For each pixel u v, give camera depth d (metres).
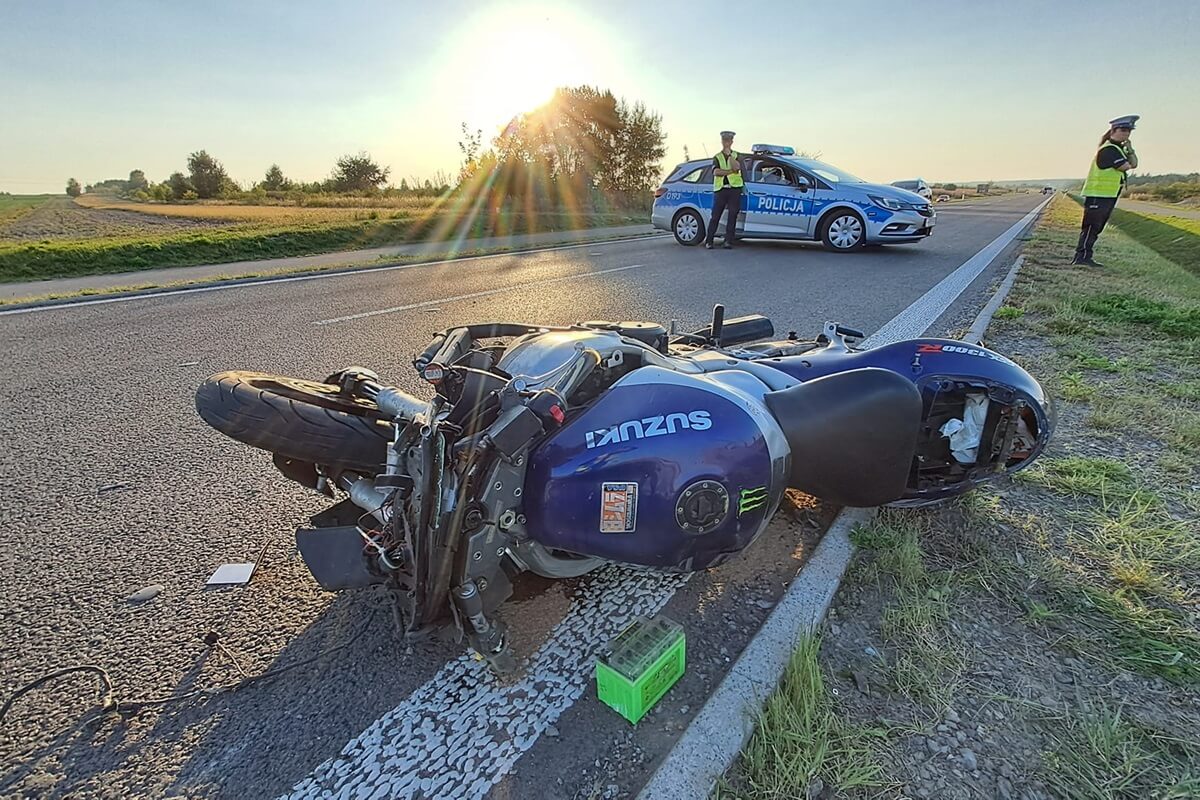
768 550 2.77
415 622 1.89
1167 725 1.89
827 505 3.08
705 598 2.46
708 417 2.10
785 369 3.07
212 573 2.63
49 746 1.85
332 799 1.70
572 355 2.28
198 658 2.18
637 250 13.90
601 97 31.52
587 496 1.97
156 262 12.33
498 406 1.99
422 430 1.80
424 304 7.91
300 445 2.13
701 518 2.04
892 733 1.85
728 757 1.75
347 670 2.13
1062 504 3.10
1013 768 1.75
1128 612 2.34
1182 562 2.64
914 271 10.29
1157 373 4.93
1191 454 3.56
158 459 3.64
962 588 2.49
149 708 1.98
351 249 15.24
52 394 4.68
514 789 1.71
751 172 13.31
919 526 2.90
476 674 2.10
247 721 1.94
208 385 2.23
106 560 2.71
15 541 2.84
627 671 1.87
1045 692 2.00
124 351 5.80
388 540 1.97
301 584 2.57
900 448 2.43
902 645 2.19
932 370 3.02
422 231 17.89
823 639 2.21
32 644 2.24
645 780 1.74
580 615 2.37
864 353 3.18
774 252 13.02
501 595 2.01
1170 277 9.59
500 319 7.03
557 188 30.25
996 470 2.97
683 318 7.01
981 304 7.55
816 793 1.67
